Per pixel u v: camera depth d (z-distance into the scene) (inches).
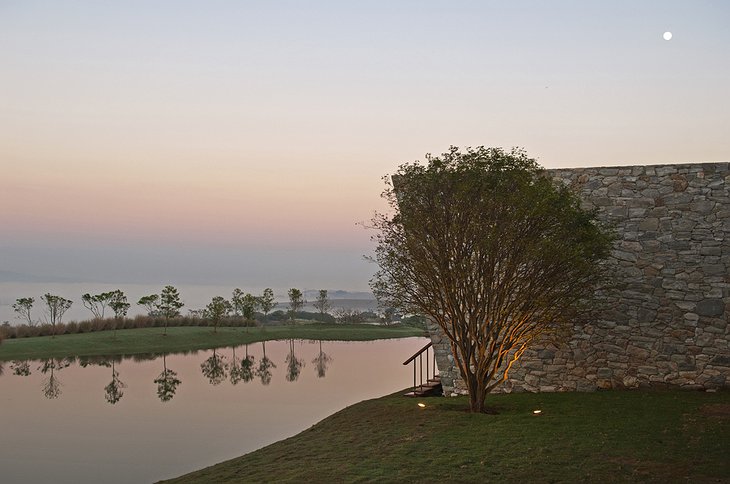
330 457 366.6
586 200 559.2
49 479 411.5
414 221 442.3
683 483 285.6
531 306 450.9
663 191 541.6
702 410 437.7
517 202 418.6
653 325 536.7
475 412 467.2
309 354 1221.7
